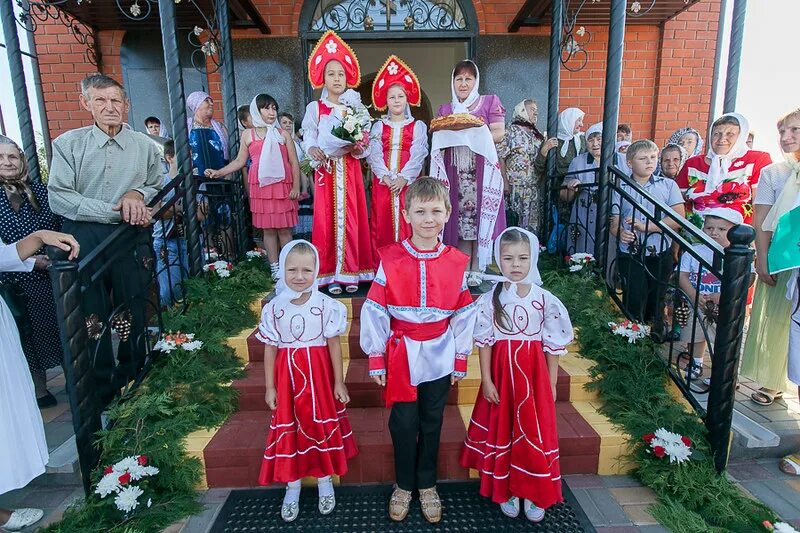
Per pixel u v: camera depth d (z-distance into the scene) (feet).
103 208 8.57
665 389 9.00
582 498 7.49
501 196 10.98
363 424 8.44
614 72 11.10
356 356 10.11
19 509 7.41
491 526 6.88
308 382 6.82
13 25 13.80
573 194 13.78
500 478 6.85
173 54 10.94
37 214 9.59
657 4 17.53
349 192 11.09
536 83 19.85
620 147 15.23
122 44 19.27
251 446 7.77
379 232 11.50
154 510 7.09
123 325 8.84
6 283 9.38
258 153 12.57
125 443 7.78
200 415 8.46
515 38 19.51
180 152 11.32
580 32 15.34
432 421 6.81
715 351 7.81
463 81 11.07
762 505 7.17
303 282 6.65
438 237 6.84
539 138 14.67
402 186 10.94
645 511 7.20
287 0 18.93
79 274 7.31
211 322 10.23
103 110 8.52
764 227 8.95
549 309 6.70
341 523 6.97
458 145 10.69
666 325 10.69
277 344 6.89
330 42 10.78
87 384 7.49
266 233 13.24
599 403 9.07
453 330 6.77
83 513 6.89
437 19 19.49
